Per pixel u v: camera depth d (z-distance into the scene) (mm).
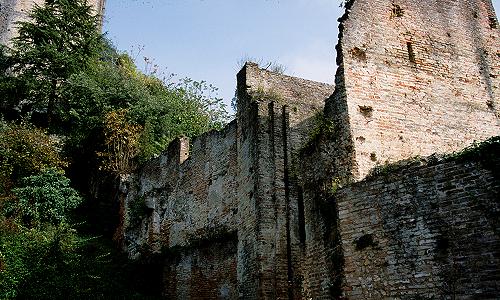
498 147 7707
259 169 16219
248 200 16859
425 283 7859
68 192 22656
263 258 15094
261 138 16750
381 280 8383
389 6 13055
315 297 10188
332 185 10391
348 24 12383
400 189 8617
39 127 29953
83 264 18922
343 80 11773
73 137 29641
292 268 14938
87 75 31703
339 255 9219
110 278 19391
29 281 16047
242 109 18875
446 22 13516
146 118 30188
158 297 20000
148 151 28484
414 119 12031
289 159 16609
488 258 7336
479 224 7570
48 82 31141
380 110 11805
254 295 15133
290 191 15984
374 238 8688
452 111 12516
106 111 29781
